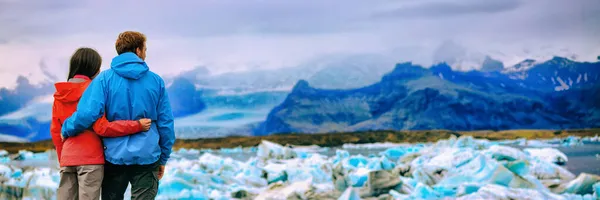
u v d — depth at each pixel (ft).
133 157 7.27
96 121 7.28
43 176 15.92
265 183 18.58
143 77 7.48
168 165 21.77
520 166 17.74
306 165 20.72
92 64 7.79
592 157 22.84
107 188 7.63
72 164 7.33
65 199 7.59
